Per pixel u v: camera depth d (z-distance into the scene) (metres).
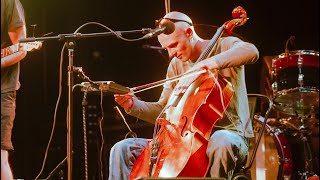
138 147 3.84
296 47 7.33
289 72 6.02
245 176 3.46
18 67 3.54
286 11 7.32
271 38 7.30
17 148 6.67
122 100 3.89
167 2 4.11
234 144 3.33
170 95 3.98
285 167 5.42
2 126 3.40
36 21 7.13
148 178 2.75
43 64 7.11
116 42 7.47
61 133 6.57
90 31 7.37
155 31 3.44
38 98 7.05
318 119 6.51
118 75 7.50
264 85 6.36
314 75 5.95
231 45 3.73
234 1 7.31
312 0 7.31
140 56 7.50
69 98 3.34
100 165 4.34
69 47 3.37
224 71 3.79
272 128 5.61
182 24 3.83
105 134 6.69
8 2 3.51
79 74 3.43
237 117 3.72
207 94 3.48
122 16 7.39
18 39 3.46
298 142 6.04
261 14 7.32
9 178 3.44
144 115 4.01
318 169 6.13
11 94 3.46
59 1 7.25
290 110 6.20
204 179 2.80
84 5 7.32
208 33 4.97
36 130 6.82
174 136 3.46
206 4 7.33
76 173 5.26
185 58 3.85
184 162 3.31
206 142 3.40
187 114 3.49
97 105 6.24
